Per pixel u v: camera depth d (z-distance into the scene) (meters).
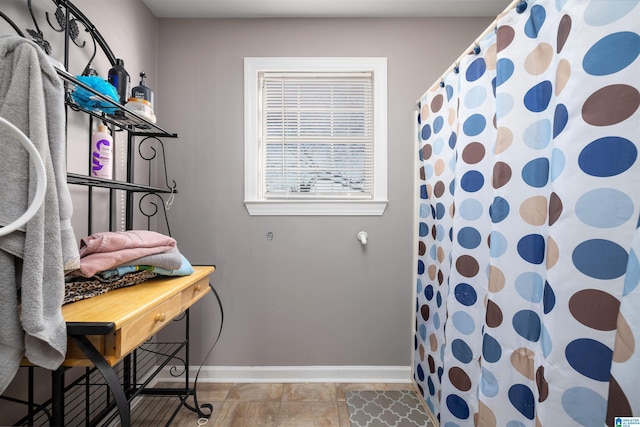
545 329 0.72
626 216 0.61
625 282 0.57
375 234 1.74
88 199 1.18
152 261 1.00
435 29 1.73
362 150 1.77
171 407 1.48
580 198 0.66
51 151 0.65
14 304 0.59
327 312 1.73
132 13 1.49
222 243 1.72
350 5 1.63
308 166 1.76
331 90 1.75
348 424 1.38
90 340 0.69
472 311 1.09
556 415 0.69
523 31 0.86
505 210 0.89
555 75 0.74
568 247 0.68
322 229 1.73
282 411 1.46
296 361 1.73
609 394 0.58
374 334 1.74
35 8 0.94
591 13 0.65
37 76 0.62
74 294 0.81
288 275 1.73
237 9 1.65
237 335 1.72
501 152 0.90
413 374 1.70
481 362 0.96
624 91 0.61
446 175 1.34
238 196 1.72
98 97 0.89
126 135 1.43
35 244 0.59
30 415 0.86
